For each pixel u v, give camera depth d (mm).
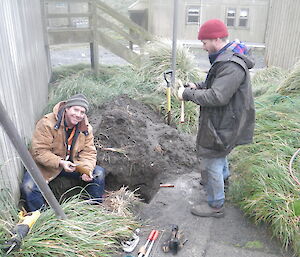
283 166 3438
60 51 9812
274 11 9180
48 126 3133
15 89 3332
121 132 4359
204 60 8875
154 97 5770
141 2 9398
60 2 6996
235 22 9633
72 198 3152
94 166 3418
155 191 3900
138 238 2988
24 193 3021
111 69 7668
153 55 6844
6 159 2756
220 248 2920
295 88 5523
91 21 7152
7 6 3311
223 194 3236
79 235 2574
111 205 3408
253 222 3197
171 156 4289
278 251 2867
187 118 5406
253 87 6750
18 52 3658
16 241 2240
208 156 3002
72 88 5695
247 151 4051
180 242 2930
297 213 2896
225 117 2832
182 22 9477
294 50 7875
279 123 4348
